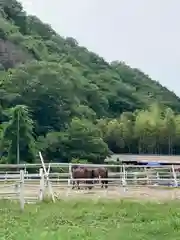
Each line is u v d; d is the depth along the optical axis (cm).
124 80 19500
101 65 19662
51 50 17725
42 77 9938
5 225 1731
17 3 18512
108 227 1712
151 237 1530
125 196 2594
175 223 1730
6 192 2328
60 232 1542
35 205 2242
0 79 9969
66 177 3581
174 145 12538
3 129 6347
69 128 8050
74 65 17150
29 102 9425
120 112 15500
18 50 13850
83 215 1983
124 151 12356
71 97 10506
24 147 6206
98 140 7756
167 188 2959
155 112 13400
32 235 1498
